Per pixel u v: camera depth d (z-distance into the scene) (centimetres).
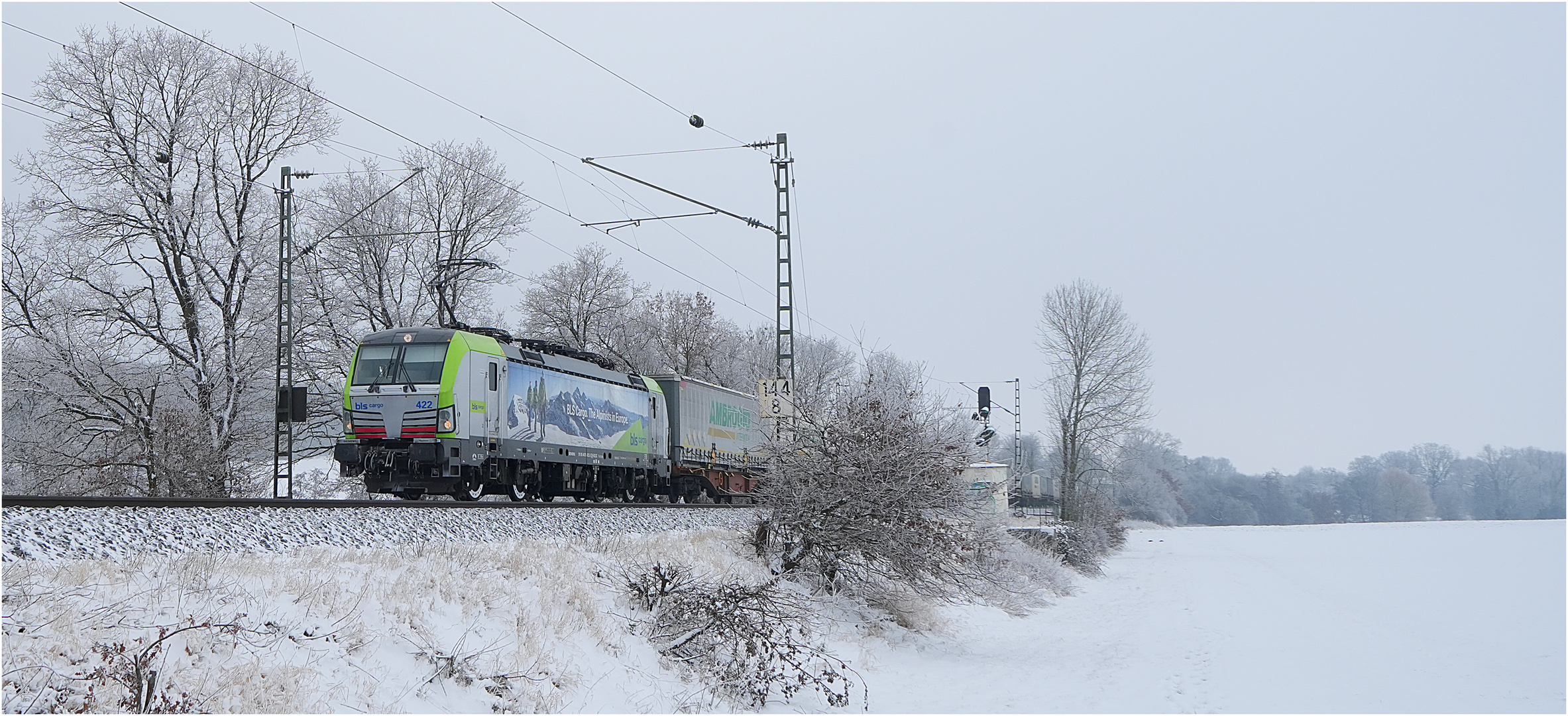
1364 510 15262
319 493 3456
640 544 1781
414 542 1462
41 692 754
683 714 1227
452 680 1052
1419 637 2256
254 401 3331
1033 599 2780
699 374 5559
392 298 3803
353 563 1224
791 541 2167
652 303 5647
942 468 2084
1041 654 2005
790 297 2972
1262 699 1527
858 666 1705
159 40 3152
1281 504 15425
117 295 3044
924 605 2252
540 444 2370
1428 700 1530
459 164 3869
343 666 973
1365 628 2402
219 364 3195
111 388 3041
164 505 1380
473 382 2136
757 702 1384
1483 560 4947
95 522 1161
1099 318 5753
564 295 4944
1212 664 1839
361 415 2117
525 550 1478
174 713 801
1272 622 2506
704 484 3359
